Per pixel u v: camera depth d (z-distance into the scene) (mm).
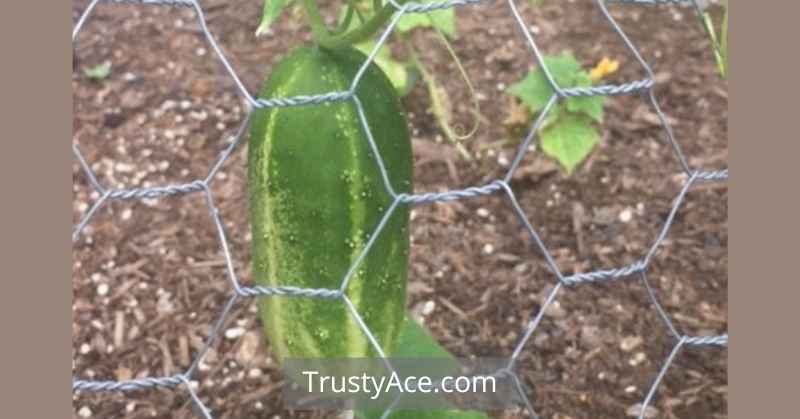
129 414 374
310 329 284
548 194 458
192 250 429
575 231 443
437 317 408
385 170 278
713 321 409
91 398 378
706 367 396
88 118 479
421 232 438
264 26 275
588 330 406
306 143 272
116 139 470
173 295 413
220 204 445
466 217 446
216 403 376
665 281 425
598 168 469
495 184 270
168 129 476
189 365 389
